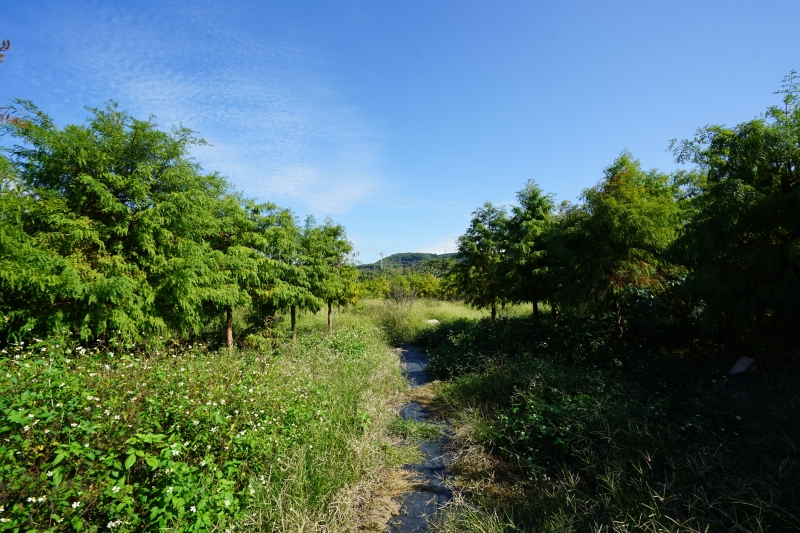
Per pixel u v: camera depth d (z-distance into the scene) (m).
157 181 7.58
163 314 7.68
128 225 7.00
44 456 3.10
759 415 4.62
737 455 4.14
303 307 12.44
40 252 5.62
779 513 3.26
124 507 2.95
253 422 4.55
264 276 10.08
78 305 6.50
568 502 3.92
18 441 3.02
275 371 6.43
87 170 6.75
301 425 5.10
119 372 5.05
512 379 7.36
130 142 7.21
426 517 4.18
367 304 24.55
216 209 9.35
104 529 2.86
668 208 7.62
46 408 3.46
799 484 3.52
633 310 8.08
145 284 7.09
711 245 5.87
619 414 5.06
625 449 4.47
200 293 7.94
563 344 8.98
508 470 4.99
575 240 8.27
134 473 3.45
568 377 6.82
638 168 9.16
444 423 6.86
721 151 6.32
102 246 6.71
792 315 5.44
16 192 5.69
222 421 4.06
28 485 2.71
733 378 5.84
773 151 5.68
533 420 5.51
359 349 10.92
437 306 24.30
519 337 10.10
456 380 8.90
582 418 5.18
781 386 5.05
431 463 5.43
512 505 4.12
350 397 6.74
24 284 5.66
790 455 3.94
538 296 11.14
